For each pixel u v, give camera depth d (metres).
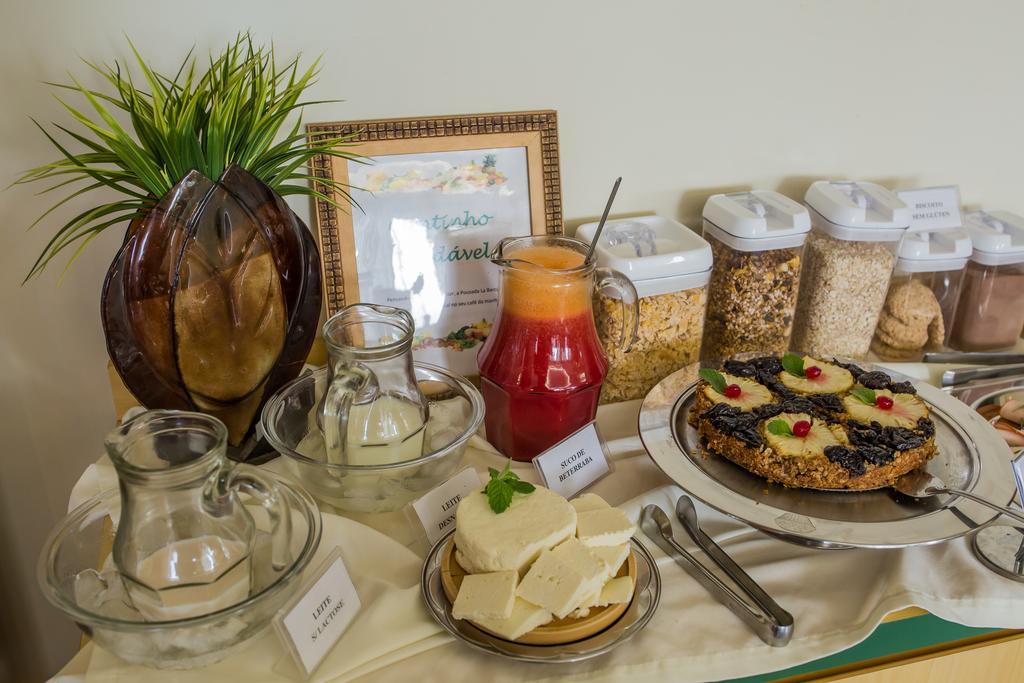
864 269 1.14
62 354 1.07
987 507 0.82
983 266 1.22
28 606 1.21
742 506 0.81
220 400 0.87
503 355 0.92
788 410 0.94
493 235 1.09
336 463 0.81
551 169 1.09
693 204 1.25
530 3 1.04
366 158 1.02
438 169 1.05
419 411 0.84
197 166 0.82
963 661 0.81
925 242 1.19
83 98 0.95
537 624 0.68
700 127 1.19
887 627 0.78
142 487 0.62
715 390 0.99
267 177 0.89
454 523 0.84
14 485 1.13
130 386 0.86
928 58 1.24
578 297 0.90
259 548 0.72
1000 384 1.13
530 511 0.75
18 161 0.96
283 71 0.92
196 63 0.97
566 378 0.91
